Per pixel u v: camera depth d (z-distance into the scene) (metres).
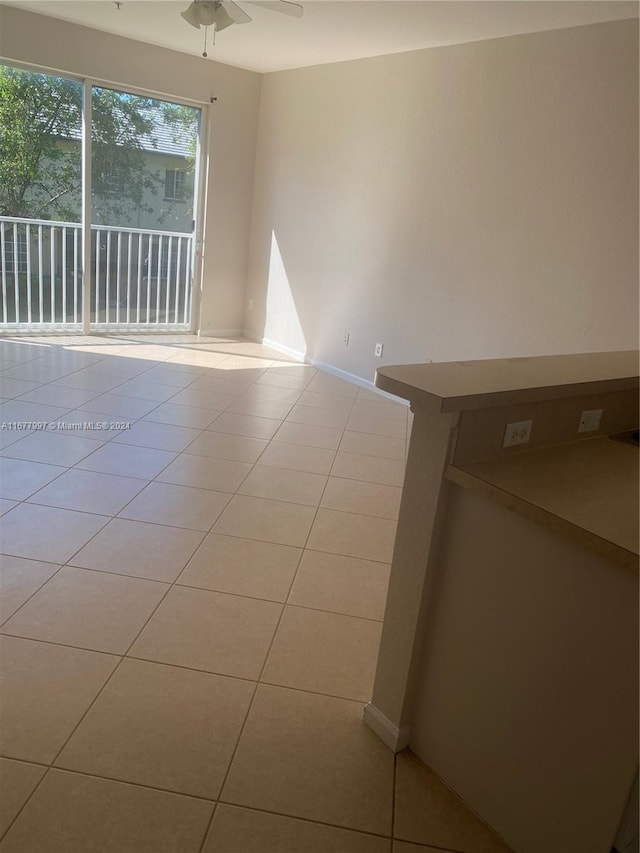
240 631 2.04
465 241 4.10
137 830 1.37
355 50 4.55
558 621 1.26
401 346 4.74
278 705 1.76
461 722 1.51
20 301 5.55
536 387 1.46
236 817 1.43
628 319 3.23
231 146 5.94
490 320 4.00
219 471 3.27
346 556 2.56
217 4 3.19
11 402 3.98
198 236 6.14
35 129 5.10
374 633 2.10
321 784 1.53
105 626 2.00
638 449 1.64
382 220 4.75
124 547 2.46
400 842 1.42
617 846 1.24
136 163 5.61
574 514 1.22
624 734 1.18
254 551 2.53
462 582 1.46
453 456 1.41
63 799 1.42
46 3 4.38
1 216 5.21
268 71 5.74
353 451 3.74
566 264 3.50
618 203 3.21
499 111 3.75
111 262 5.83
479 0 3.13
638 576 1.11
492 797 1.46
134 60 5.17
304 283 5.68
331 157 5.17
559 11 3.12
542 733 1.33
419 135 4.33
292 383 5.10
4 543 2.41
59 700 1.69
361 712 1.77
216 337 6.49
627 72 3.09
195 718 1.68
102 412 3.97
